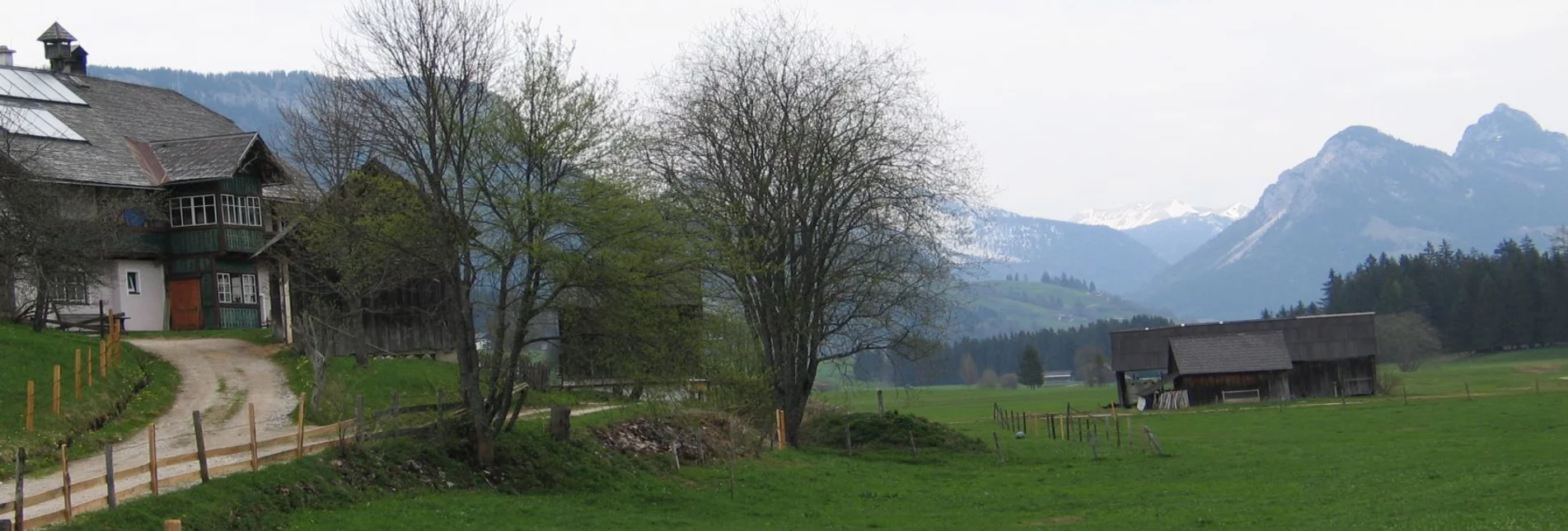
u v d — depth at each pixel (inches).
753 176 2096.5
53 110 2800.2
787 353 2185.0
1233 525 1414.9
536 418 1895.9
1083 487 1930.4
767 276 2127.2
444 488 1504.7
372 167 1760.6
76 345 1943.9
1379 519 1346.0
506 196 1550.2
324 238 1733.5
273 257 2433.6
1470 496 1449.3
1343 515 1416.1
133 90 3157.0
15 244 2054.6
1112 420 3535.9
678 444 1959.9
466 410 1630.2
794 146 2091.5
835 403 2763.3
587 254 1562.5
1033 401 5511.8
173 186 2699.3
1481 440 2413.9
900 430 2437.3
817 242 2165.4
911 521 1561.3
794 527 1491.1
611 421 1941.4
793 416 2225.6
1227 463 2207.2
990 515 1624.0
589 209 1553.9
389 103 1551.4
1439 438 2559.1
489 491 1540.4
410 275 1649.9
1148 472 2130.9
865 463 2160.4
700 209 2022.6
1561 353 7249.0
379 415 1592.0
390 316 2445.9
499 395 1608.0
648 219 1603.1
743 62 2133.4
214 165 2677.2
